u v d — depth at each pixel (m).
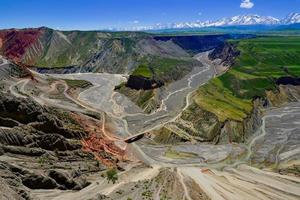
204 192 117.12
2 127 104.06
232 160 157.25
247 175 138.88
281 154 165.12
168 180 119.44
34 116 114.94
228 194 117.56
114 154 143.12
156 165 145.50
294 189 126.25
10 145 99.62
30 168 90.94
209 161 155.00
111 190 95.50
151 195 96.75
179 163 151.00
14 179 79.56
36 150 102.25
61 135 121.56
